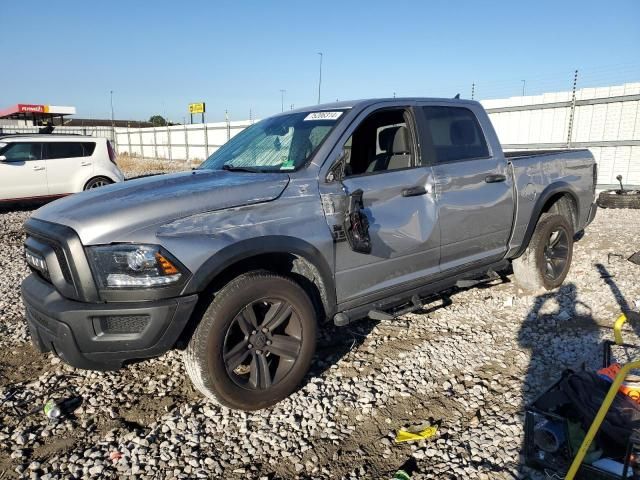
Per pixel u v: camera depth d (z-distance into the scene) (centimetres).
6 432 301
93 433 299
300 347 324
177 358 393
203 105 3894
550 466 248
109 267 273
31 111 2880
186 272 279
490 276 470
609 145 1162
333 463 270
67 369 379
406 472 259
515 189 465
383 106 386
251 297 301
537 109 1273
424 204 390
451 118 433
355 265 353
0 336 440
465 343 409
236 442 288
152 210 285
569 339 410
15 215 1166
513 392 333
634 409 239
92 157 1277
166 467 267
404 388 340
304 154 353
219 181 326
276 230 311
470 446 278
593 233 810
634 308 470
